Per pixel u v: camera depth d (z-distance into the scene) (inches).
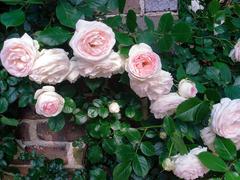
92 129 30.0
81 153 33.1
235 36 35.2
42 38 27.1
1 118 30.7
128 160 29.0
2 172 33.7
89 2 29.2
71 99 29.2
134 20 28.6
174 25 28.5
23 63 25.9
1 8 30.6
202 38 33.0
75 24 27.6
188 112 28.2
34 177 32.3
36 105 27.4
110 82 31.5
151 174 31.7
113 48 28.8
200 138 30.3
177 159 28.0
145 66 26.4
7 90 29.7
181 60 31.5
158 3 32.0
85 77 29.2
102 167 32.1
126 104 30.8
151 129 31.0
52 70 26.4
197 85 30.1
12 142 32.6
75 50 25.4
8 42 25.5
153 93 28.0
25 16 29.5
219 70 31.7
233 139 28.0
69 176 33.7
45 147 33.5
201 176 29.0
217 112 27.3
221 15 34.3
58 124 29.5
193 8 41.0
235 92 29.9
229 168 27.6
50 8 29.8
